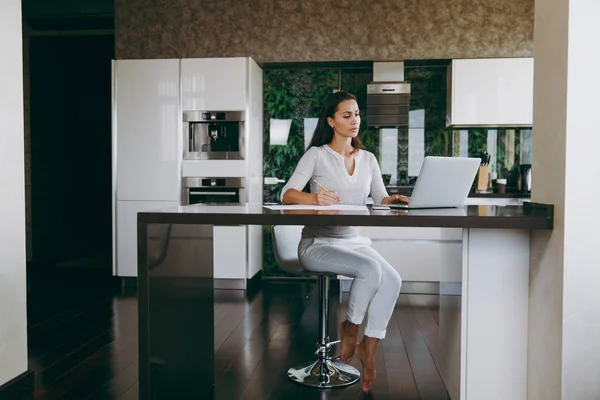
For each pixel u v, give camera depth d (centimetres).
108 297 462
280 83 555
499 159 538
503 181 517
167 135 505
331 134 279
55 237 674
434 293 489
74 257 692
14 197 245
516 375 202
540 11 201
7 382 238
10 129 242
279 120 557
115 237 511
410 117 545
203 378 253
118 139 511
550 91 189
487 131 538
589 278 175
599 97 173
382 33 531
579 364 176
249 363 296
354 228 266
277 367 289
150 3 546
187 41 546
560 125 180
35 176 632
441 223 186
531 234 199
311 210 218
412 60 529
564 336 176
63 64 695
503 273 201
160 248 206
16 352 245
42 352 313
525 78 498
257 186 536
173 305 219
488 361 202
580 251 175
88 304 436
